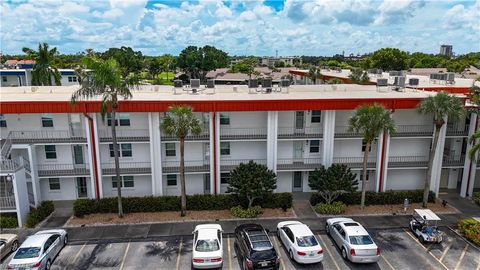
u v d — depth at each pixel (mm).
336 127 31719
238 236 22641
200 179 31781
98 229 26266
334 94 32969
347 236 21844
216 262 20391
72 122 29688
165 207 28938
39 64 56281
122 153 30766
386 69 101125
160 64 127938
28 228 26422
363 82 54469
